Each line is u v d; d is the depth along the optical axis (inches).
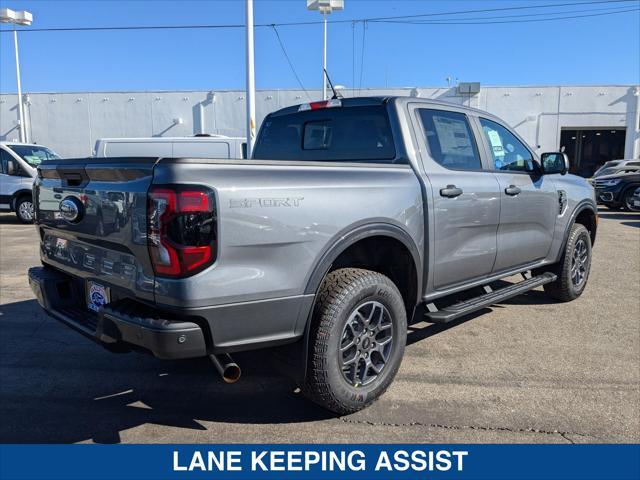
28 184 556.7
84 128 1330.0
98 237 119.4
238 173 108.5
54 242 144.2
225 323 107.1
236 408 140.6
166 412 138.4
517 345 184.1
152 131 1317.7
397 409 138.8
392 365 139.5
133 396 147.4
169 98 1306.6
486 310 225.9
